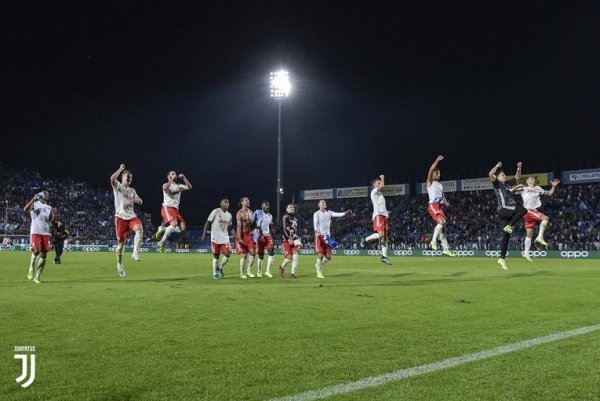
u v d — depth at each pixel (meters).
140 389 3.90
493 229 48.62
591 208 46.41
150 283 12.13
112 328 6.10
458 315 7.04
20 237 59.47
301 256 40.75
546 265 22.56
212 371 4.37
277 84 42.66
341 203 64.81
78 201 71.56
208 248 57.00
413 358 4.77
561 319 6.70
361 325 6.32
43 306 7.70
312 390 3.89
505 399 3.71
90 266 21.94
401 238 52.56
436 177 15.60
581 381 4.09
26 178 71.88
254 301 8.34
